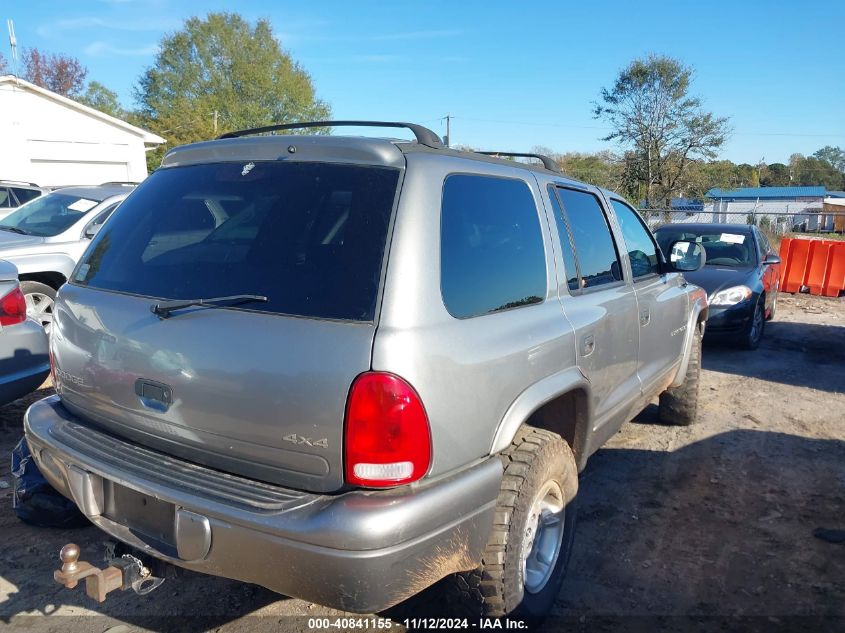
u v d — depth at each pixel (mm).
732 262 9594
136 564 2475
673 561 3723
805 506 4414
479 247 2721
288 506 2199
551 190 3484
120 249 2955
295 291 2377
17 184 12094
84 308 2824
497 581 2674
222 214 2732
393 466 2186
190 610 3180
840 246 14125
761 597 3402
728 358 8734
